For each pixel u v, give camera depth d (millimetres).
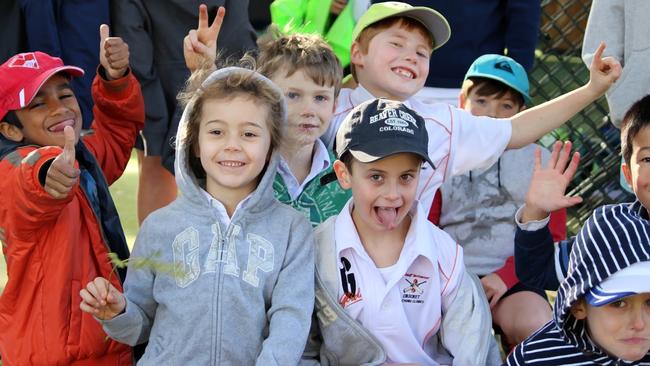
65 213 3537
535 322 4184
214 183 3479
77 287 3562
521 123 4027
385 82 4105
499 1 5609
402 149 3320
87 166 3717
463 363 3473
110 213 3738
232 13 5141
